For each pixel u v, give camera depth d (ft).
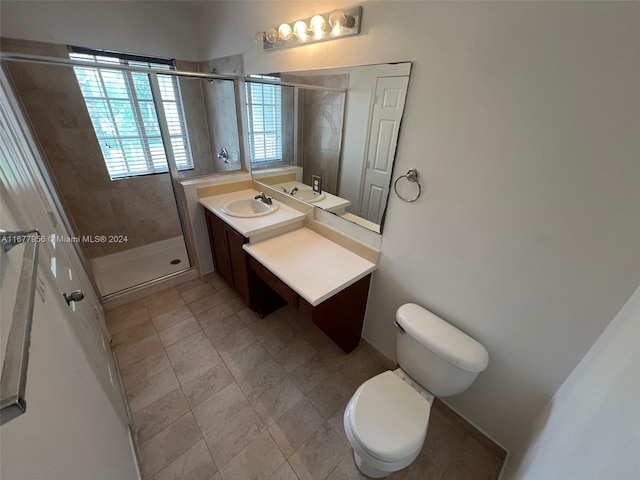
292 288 4.63
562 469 2.25
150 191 9.36
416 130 3.92
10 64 6.22
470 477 4.22
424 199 4.15
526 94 2.87
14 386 1.10
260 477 4.09
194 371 5.63
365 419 3.74
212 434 4.57
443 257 4.22
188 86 8.76
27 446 1.46
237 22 6.58
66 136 7.44
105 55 7.35
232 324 6.86
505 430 4.30
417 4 3.40
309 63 5.18
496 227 3.52
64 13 6.39
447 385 4.10
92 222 8.57
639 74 2.26
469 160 3.50
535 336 3.57
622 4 2.20
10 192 2.77
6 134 3.79
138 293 7.56
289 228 6.40
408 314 4.47
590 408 2.35
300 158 6.21
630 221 2.59
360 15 4.05
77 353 3.00
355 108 4.66
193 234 7.83
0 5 5.75
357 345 6.34
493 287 3.78
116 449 3.23
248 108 7.30
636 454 1.38
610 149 2.53
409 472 4.25
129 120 8.27
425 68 3.57
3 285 1.70
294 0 5.00
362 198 5.09
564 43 2.53
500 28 2.85
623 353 2.25
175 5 7.43
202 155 9.90
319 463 4.29
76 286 4.58
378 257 5.20
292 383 5.48
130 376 5.45
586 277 2.98
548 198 3.02
